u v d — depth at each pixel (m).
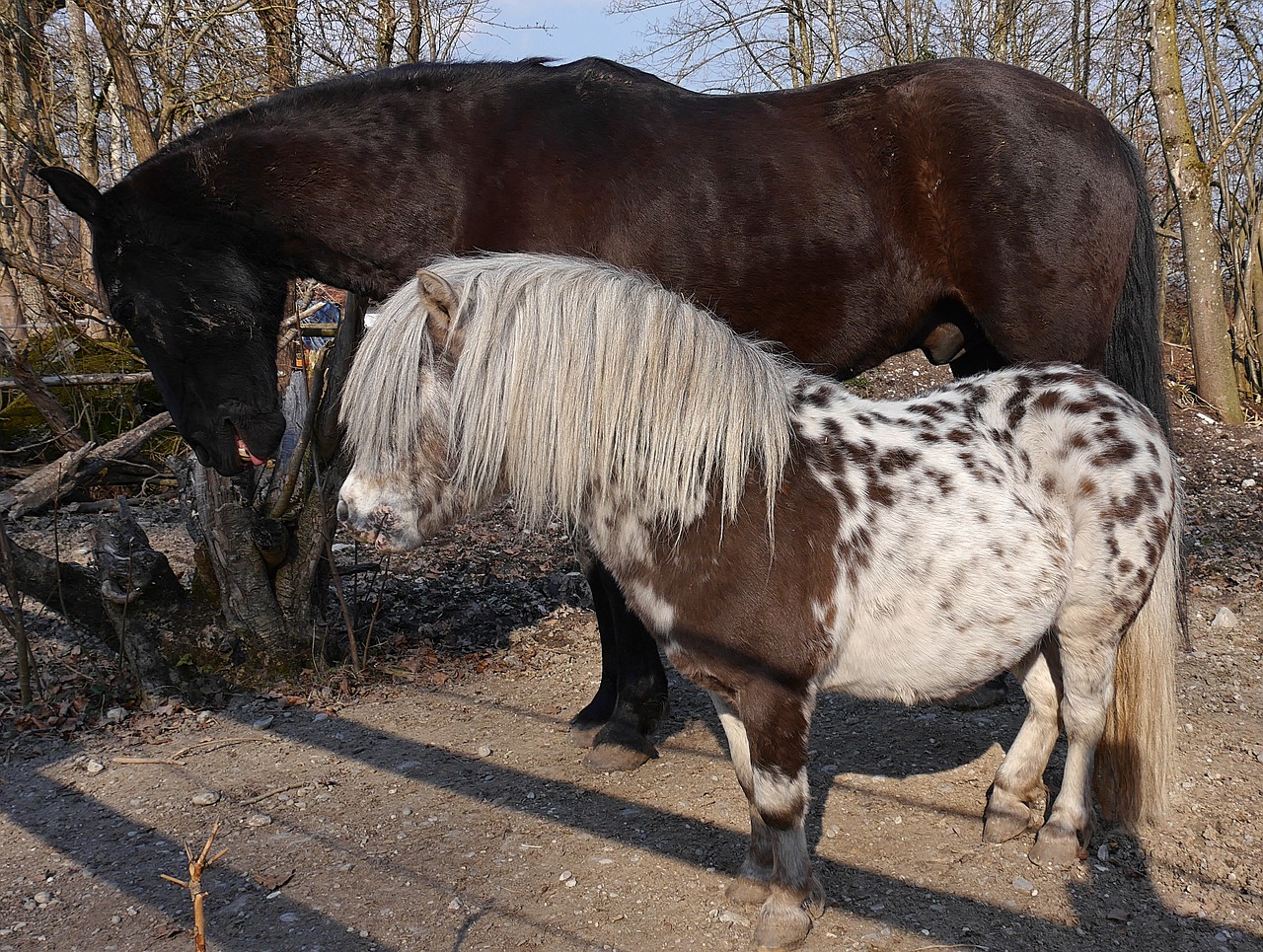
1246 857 2.88
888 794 3.31
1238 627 4.83
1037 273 3.53
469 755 3.68
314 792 3.39
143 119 7.06
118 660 4.29
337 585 4.36
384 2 7.23
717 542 2.34
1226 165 12.35
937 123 3.54
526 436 2.40
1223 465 9.30
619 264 3.36
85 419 7.78
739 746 2.56
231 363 3.60
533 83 3.44
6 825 3.21
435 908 2.70
